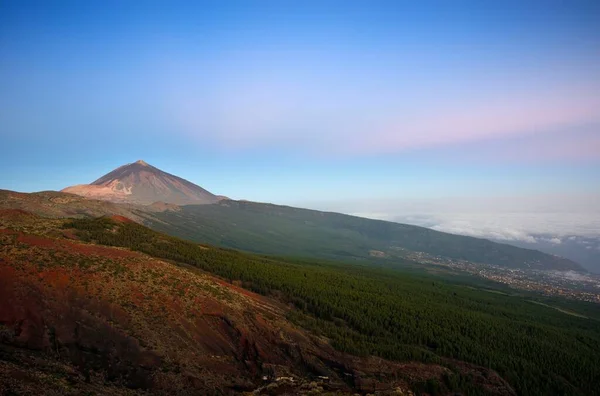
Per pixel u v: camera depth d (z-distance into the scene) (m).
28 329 55.16
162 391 54.56
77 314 60.19
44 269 64.38
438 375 76.94
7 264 62.25
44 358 51.78
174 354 61.34
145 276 74.50
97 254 75.56
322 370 71.44
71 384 47.41
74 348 55.59
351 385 70.38
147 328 63.41
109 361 55.84
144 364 57.28
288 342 74.06
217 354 66.62
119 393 50.59
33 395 41.12
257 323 76.00
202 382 58.72
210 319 72.56
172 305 70.75
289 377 67.12
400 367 76.25
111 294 66.19
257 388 63.00
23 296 58.66
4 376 42.25
